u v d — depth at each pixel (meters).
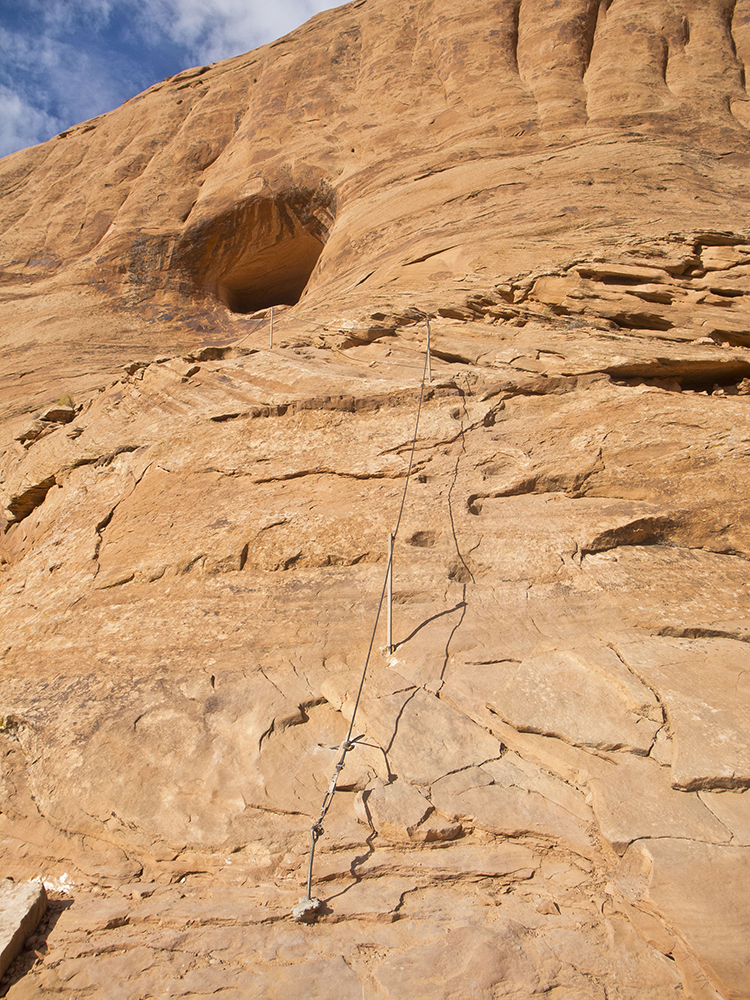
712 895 3.12
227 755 4.42
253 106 26.41
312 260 24.77
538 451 6.75
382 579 5.70
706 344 8.70
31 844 4.22
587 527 5.87
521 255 12.56
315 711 4.73
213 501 7.06
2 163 32.38
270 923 3.47
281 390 8.33
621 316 9.89
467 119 20.86
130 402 9.74
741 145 17.83
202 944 3.40
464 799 3.88
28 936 3.59
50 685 5.41
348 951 3.29
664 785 3.69
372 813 3.88
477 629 5.10
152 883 3.83
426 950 3.22
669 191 14.98
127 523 7.28
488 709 4.38
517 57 22.55
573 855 3.60
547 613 5.18
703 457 6.19
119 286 24.55
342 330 10.06
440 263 13.86
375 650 5.09
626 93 19.95
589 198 14.81
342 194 20.88
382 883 3.62
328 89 24.67
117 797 4.27
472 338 9.45
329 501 6.56
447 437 6.97
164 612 5.97
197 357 9.86
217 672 5.13
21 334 22.91
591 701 4.27
